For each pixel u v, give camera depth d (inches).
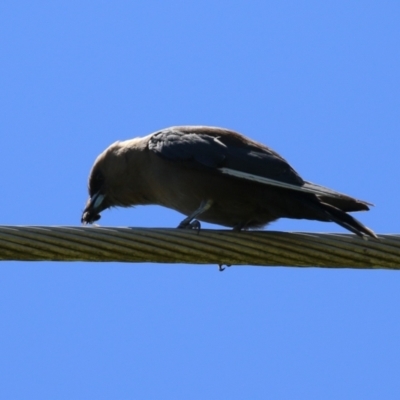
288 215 495.2
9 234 408.8
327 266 429.7
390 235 423.5
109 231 414.6
